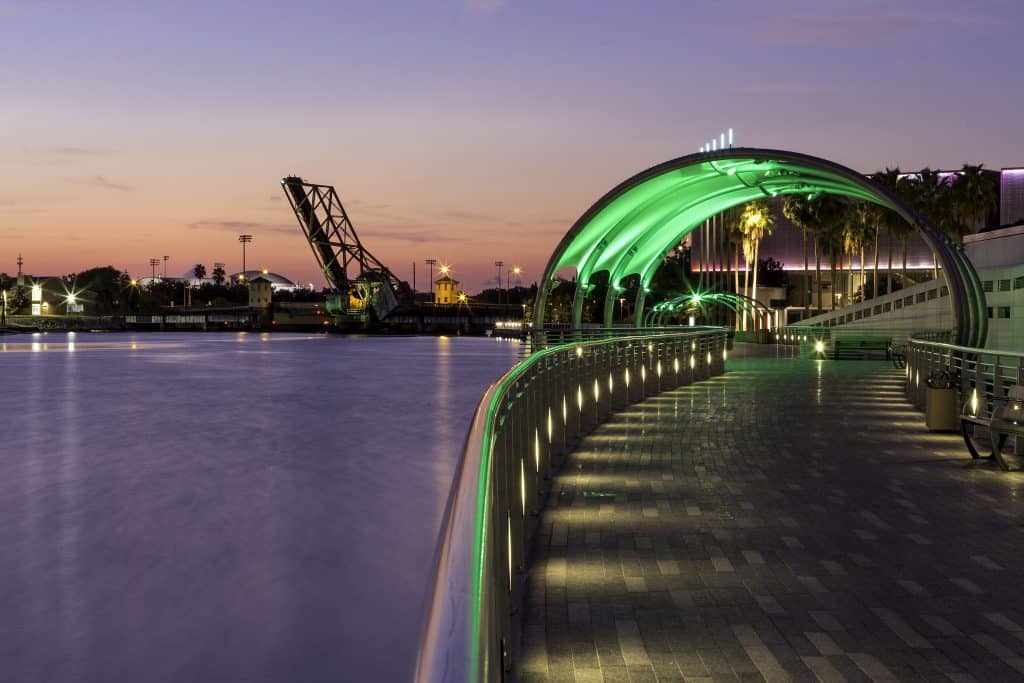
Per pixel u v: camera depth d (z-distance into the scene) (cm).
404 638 870
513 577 552
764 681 418
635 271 3003
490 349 9525
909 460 1066
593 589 566
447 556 153
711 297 5891
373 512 1436
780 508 801
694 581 582
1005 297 3067
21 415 3067
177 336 15525
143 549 1211
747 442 1223
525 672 432
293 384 4453
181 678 783
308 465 1934
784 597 546
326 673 788
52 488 1692
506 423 531
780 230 10456
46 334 17200
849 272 9800
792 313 10462
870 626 492
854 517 763
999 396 1051
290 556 1160
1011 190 9450
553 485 916
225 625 909
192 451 2170
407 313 16650
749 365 3350
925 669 430
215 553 1182
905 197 6662
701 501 833
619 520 757
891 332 4650
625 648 464
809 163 1780
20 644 866
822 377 2612
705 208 2600
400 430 2573
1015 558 630
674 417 1531
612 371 1612
